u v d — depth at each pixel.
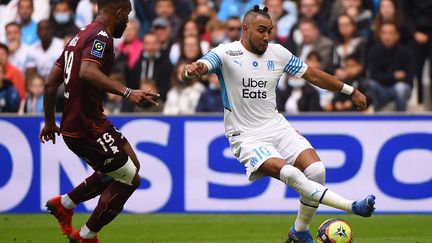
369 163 33.66
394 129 33.62
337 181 33.78
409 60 39.25
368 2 42.75
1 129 34.56
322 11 42.09
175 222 31.78
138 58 40.62
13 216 33.97
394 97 39.12
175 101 39.12
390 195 33.66
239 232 28.88
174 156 34.28
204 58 22.09
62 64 22.00
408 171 33.59
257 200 34.00
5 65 40.09
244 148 22.27
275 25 41.97
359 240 26.88
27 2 41.91
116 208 22.16
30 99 40.09
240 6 44.19
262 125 22.48
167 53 40.50
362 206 19.73
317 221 31.94
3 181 34.66
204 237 27.67
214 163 34.12
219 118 34.06
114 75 40.53
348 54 39.03
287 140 22.45
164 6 43.12
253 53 22.56
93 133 21.48
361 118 33.62
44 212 34.62
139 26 43.94
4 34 43.44
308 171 21.80
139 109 39.50
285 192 33.91
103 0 21.53
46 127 23.19
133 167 22.02
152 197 34.41
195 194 34.25
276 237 27.52
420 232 28.91
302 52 40.16
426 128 33.47
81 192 23.55
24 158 34.53
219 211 34.16
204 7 42.84
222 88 22.66
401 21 40.00
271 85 22.62
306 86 38.41
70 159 34.44
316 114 33.78
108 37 20.97
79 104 21.34
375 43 39.59
